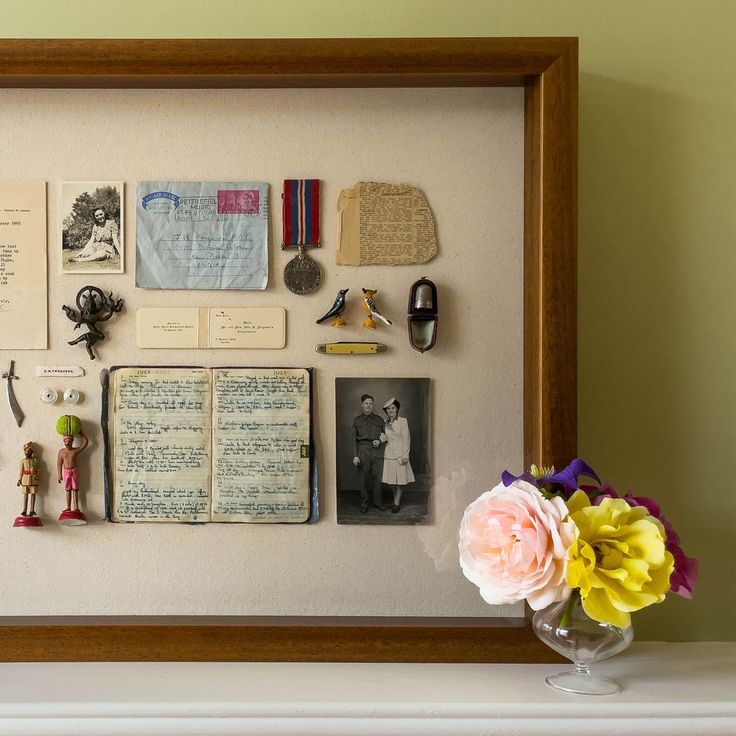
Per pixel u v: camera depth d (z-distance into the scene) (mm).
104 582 840
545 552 687
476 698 712
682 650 854
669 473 885
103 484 845
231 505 842
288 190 843
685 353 886
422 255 842
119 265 845
